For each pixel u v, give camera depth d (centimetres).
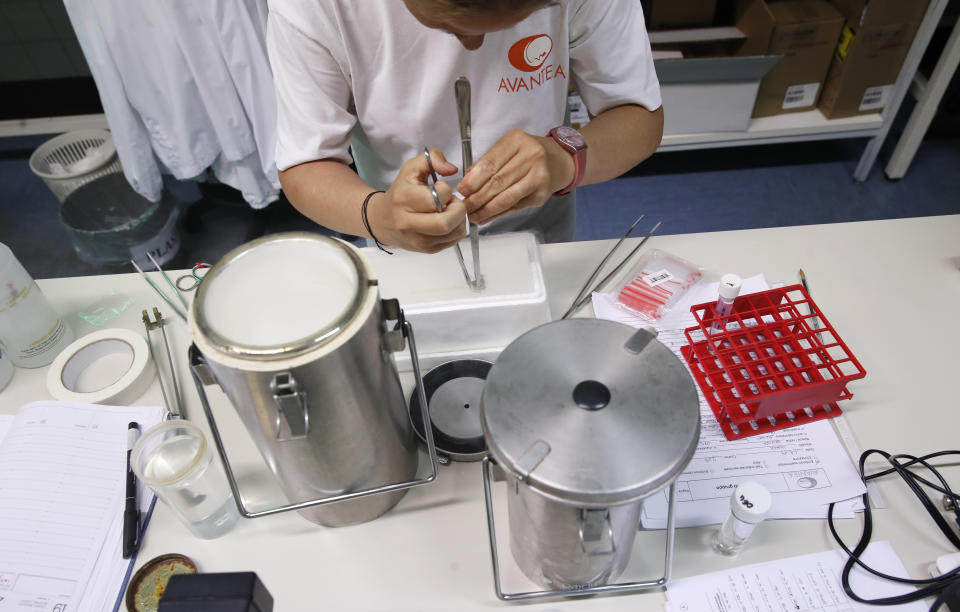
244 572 54
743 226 209
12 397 89
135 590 69
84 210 204
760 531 70
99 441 81
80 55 253
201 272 102
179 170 178
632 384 54
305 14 78
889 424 78
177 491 70
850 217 208
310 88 86
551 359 56
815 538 69
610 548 54
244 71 156
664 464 49
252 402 55
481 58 85
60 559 71
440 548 71
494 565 64
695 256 100
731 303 84
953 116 225
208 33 150
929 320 89
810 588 65
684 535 70
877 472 74
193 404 86
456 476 77
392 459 69
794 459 75
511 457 50
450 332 83
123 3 144
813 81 196
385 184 107
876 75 189
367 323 55
